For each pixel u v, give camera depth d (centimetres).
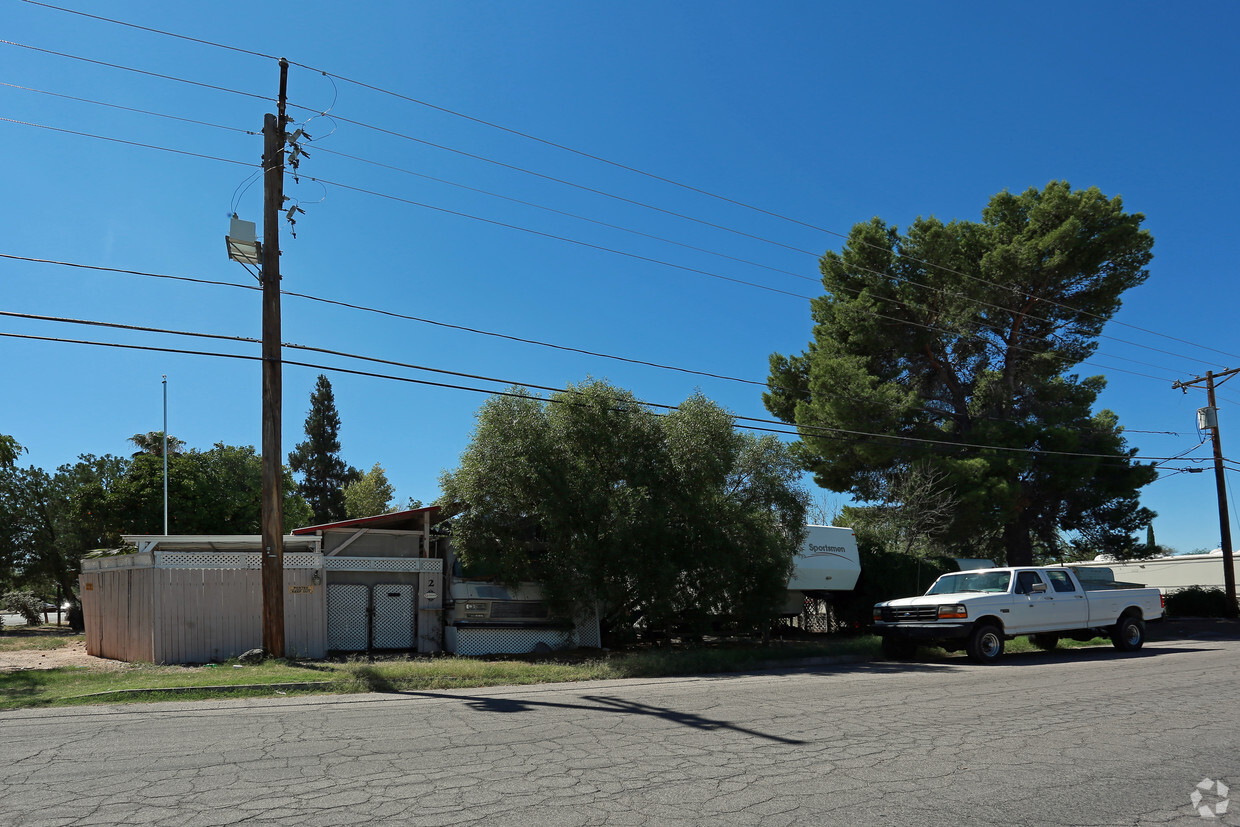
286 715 936
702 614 1878
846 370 2972
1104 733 826
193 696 1101
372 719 908
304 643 1609
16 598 3503
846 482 3219
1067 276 3198
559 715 941
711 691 1167
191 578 1539
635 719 911
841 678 1347
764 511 1952
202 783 616
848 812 552
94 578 1859
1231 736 810
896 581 2420
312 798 575
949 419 3300
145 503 3288
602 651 1798
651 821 529
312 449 6788
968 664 1587
